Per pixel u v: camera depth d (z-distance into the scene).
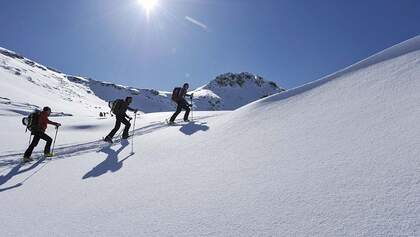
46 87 117.81
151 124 15.51
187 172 6.73
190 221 4.44
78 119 25.02
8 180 8.20
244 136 8.38
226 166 6.58
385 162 4.70
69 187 7.05
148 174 7.11
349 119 6.93
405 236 3.12
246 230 3.92
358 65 10.08
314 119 7.80
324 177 4.86
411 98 6.52
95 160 9.22
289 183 5.01
